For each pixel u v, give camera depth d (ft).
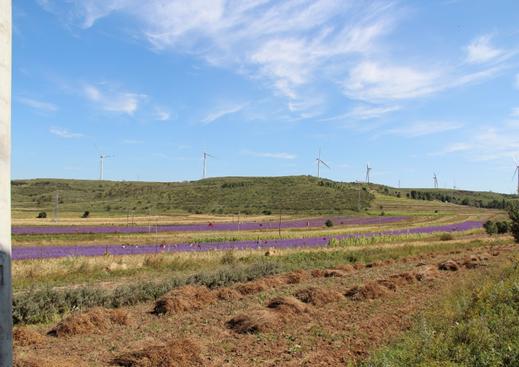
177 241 145.79
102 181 512.63
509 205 151.64
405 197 504.02
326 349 34.19
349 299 53.21
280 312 43.98
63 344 35.65
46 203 375.86
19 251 106.52
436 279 67.46
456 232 208.85
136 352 31.32
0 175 9.48
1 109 9.56
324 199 377.91
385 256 109.19
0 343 9.36
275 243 139.74
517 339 30.17
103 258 92.84
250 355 32.86
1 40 9.66
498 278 59.93
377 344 35.17
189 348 32.14
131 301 52.80
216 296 53.67
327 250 121.49
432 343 31.35
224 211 325.83
